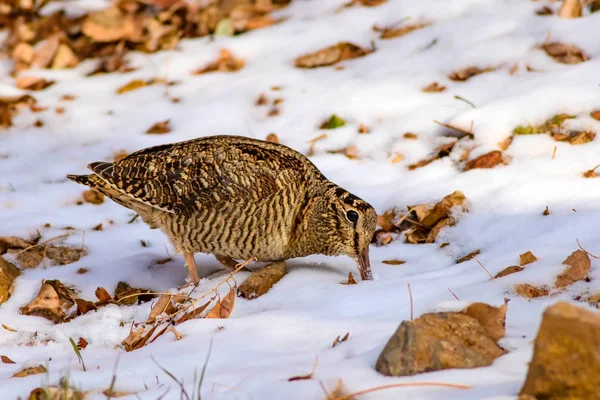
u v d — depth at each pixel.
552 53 13.45
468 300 8.13
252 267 10.31
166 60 16.27
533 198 10.41
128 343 8.16
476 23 14.79
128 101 15.18
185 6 17.55
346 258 10.46
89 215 11.93
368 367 6.30
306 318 8.00
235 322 8.16
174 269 10.54
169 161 9.66
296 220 9.73
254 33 16.59
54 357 8.19
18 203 12.27
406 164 12.11
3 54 17.27
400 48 14.91
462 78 13.59
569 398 5.26
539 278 8.33
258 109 14.17
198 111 14.33
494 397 5.45
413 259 10.12
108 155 13.50
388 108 13.30
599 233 9.28
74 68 16.69
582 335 5.18
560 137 11.57
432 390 5.71
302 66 15.28
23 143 14.18
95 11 18.19
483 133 11.97
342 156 12.57
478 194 10.84
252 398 6.05
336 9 16.78
